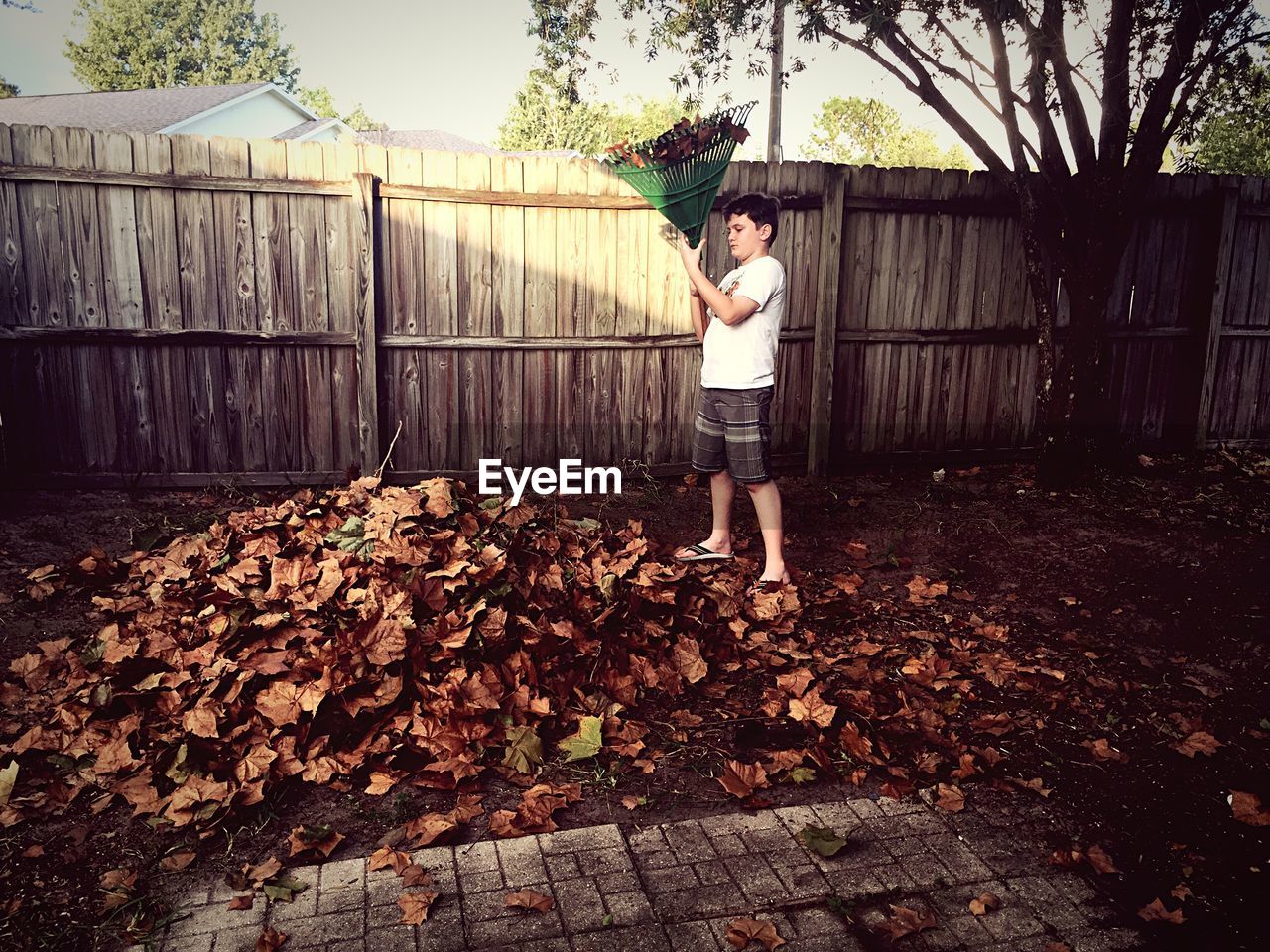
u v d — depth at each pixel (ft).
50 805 8.80
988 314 22.48
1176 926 7.56
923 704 11.39
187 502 18.44
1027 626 14.08
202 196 18.21
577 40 21.90
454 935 7.18
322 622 11.14
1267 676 12.40
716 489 15.17
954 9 19.71
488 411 20.24
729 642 12.69
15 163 17.46
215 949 6.96
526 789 9.43
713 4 20.94
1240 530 18.17
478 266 19.57
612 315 20.42
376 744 9.90
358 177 18.40
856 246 21.22
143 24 163.02
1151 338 23.34
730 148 13.04
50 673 11.39
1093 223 20.03
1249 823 9.11
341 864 8.04
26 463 18.54
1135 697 11.79
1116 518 18.95
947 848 8.53
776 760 9.97
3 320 17.99
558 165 19.54
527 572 12.43
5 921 7.24
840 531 18.30
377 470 19.66
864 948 7.20
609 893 7.72
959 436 22.90
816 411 21.45
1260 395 24.56
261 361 19.03
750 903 7.65
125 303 18.35
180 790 8.82
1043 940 7.33
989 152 21.07
